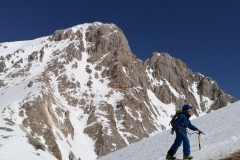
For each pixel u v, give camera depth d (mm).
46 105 126625
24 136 55125
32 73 184000
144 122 174125
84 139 146625
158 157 14859
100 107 170500
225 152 9719
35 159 43094
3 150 43125
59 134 120375
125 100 180250
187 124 10547
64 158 104375
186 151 10312
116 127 158500
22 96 125812
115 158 21750
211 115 27969
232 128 14914
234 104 29719
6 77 182375
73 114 164125
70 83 183625
